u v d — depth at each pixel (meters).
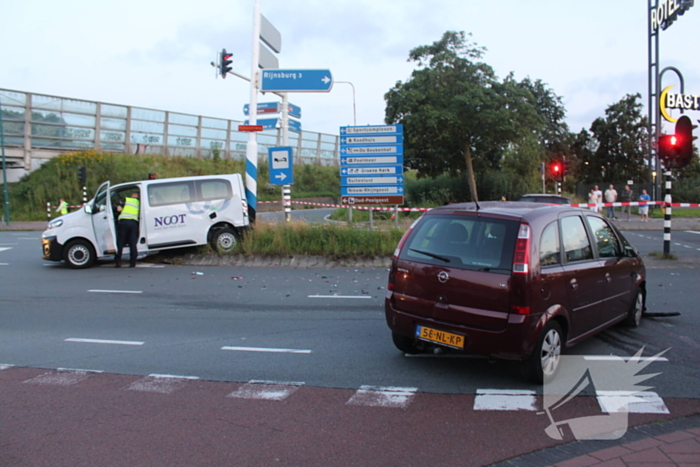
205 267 12.55
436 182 35.41
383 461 3.63
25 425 4.24
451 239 5.28
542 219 5.14
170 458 3.69
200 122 37.28
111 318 7.81
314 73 14.77
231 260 12.84
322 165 47.56
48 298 9.20
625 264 6.45
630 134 51.88
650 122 31.09
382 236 13.18
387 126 16.83
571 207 5.80
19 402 4.72
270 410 4.52
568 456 3.70
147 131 34.50
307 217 14.98
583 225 5.85
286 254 12.91
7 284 10.51
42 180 29.31
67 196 29.00
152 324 7.46
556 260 5.17
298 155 45.09
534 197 17.53
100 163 30.72
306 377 5.32
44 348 6.37
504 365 5.66
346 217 21.98
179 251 13.48
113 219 12.37
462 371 5.48
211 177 13.27
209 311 8.19
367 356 5.98
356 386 5.07
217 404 4.66
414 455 3.72
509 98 30.52
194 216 12.95
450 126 30.58
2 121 27.73
